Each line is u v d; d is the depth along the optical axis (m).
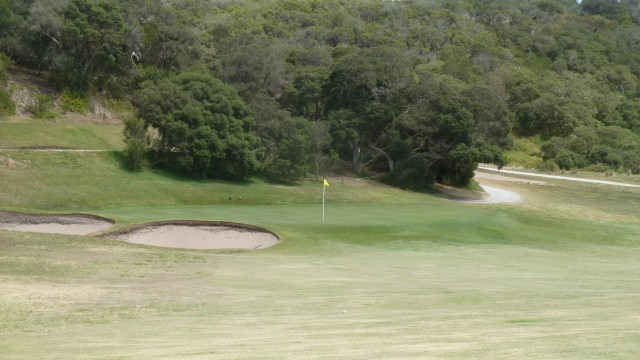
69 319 14.66
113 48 69.25
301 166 59.84
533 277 21.88
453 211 44.25
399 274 22.41
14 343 12.16
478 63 123.81
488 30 146.50
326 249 29.45
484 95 65.50
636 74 135.88
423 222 36.84
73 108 68.81
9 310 15.52
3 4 70.62
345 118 65.19
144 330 13.20
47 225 35.19
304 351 10.23
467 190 68.69
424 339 11.03
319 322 13.60
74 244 27.91
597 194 69.19
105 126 69.12
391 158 69.81
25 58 71.81
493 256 28.67
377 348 10.27
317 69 73.31
